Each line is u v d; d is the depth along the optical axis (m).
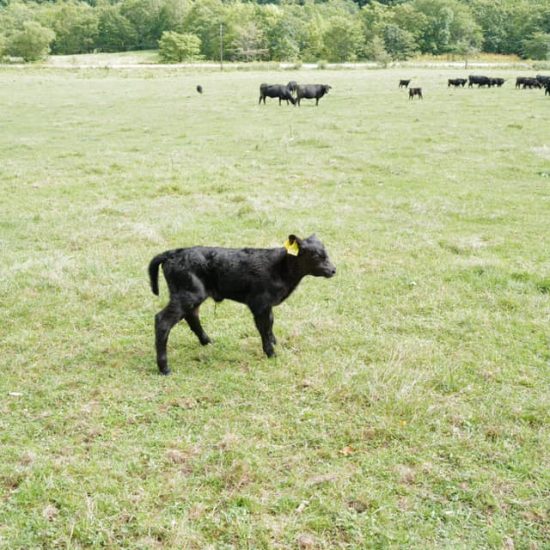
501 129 23.50
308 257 6.27
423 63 90.56
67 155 19.67
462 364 6.57
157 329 6.26
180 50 106.12
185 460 4.96
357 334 7.31
